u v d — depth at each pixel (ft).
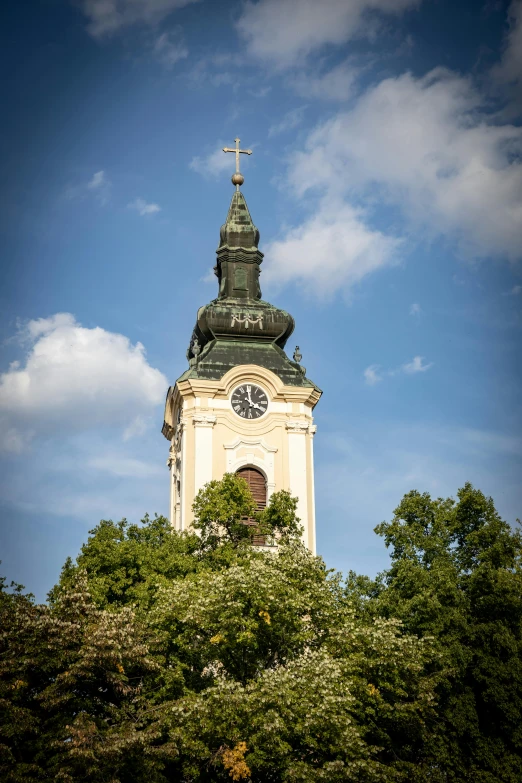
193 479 246.06
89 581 192.34
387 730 181.98
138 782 152.56
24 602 159.33
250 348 262.88
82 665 150.92
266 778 164.86
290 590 169.99
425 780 173.58
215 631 169.27
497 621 189.16
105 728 152.97
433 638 175.83
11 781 141.08
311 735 159.53
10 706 147.02
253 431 252.83
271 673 158.92
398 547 209.77
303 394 256.52
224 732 155.94
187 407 253.24
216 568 198.39
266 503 248.73
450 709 184.24
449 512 210.38
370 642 172.55
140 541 209.26
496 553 198.59
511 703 182.91
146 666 159.33
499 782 177.99
